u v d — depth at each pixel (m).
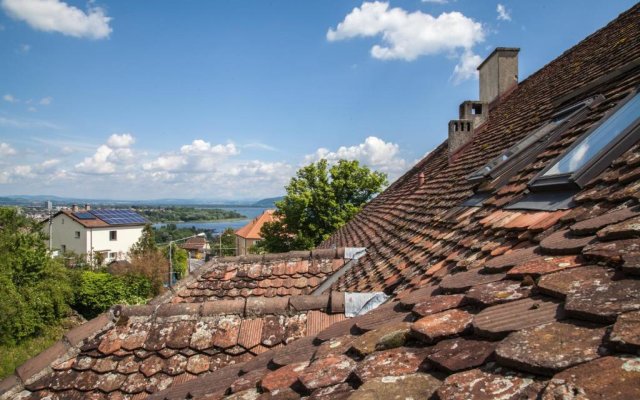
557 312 1.72
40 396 3.54
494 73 12.56
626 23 7.66
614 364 1.24
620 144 3.29
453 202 6.34
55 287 26.19
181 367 3.69
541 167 4.41
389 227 8.92
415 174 14.62
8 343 23.22
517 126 7.70
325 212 32.12
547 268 2.15
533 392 1.28
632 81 4.55
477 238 3.90
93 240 58.75
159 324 4.16
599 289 1.72
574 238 2.45
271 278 7.17
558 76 8.74
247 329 4.07
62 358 3.86
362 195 33.06
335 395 1.74
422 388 1.57
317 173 31.89
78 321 27.84
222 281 7.20
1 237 25.67
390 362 1.83
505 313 1.88
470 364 1.59
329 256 7.66
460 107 10.97
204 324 4.15
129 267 43.09
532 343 1.50
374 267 6.12
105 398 3.46
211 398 2.39
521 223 3.40
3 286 23.38
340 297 4.30
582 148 3.74
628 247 1.94
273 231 33.06
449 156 10.20
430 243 5.11
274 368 2.58
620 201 2.58
